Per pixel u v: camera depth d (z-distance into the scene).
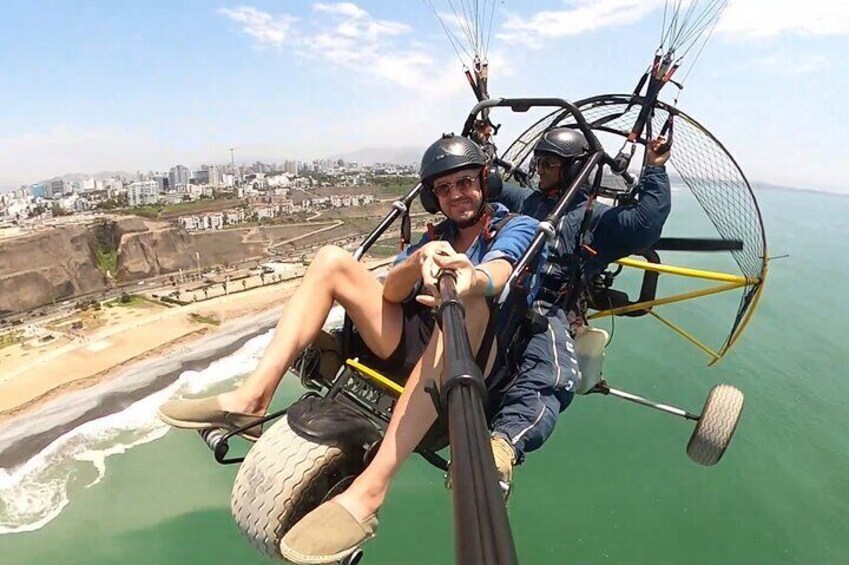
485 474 1.70
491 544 1.44
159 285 103.38
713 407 6.73
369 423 3.69
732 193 6.77
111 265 107.38
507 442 4.16
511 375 4.64
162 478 37.97
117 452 42.94
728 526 28.27
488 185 4.62
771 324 51.66
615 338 47.62
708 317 51.16
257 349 69.50
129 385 58.84
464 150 4.29
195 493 35.84
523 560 26.36
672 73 6.17
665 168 5.87
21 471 41.28
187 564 29.75
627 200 6.20
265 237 132.75
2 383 59.94
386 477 3.25
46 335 75.38
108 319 82.81
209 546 31.00
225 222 140.88
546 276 5.45
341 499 3.18
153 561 30.16
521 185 7.45
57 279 96.06
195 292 97.81
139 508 34.72
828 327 51.53
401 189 192.88
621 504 29.83
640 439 35.00
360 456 3.51
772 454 33.25
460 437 1.89
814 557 26.09
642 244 5.78
